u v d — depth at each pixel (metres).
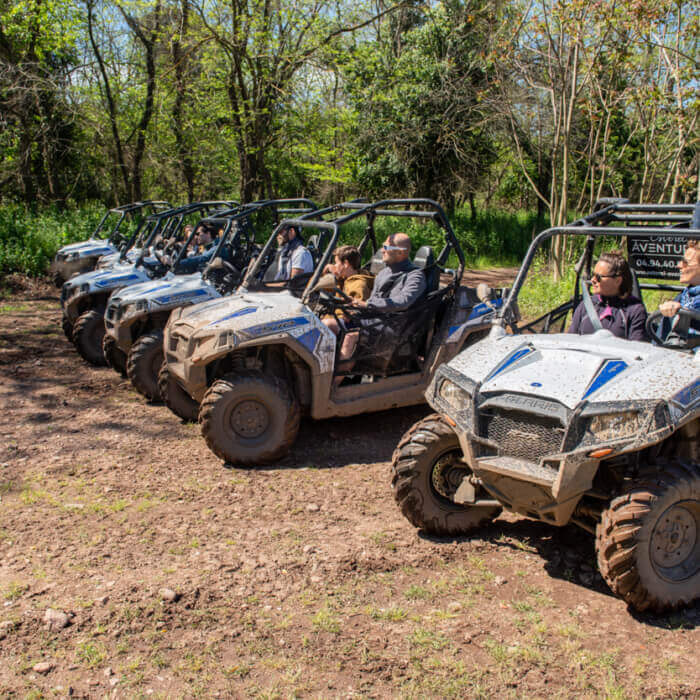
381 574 3.54
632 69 14.62
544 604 3.26
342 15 21.84
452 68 22.78
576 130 19.11
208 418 4.86
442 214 5.73
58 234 15.04
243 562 3.63
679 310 3.68
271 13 18.28
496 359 3.57
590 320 3.92
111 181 22.22
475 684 2.69
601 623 3.10
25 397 6.69
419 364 5.77
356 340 5.43
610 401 3.04
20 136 18.97
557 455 3.05
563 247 14.14
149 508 4.29
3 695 2.60
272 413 4.99
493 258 23.22
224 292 7.00
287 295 5.60
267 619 3.12
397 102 23.33
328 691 2.65
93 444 5.44
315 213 6.50
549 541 3.91
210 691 2.65
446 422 3.53
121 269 8.36
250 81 19.81
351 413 5.39
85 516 4.16
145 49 20.41
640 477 3.14
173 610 3.16
